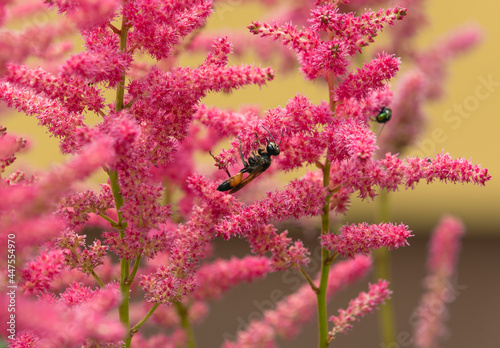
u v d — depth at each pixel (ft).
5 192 2.04
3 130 2.21
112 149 2.12
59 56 2.43
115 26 2.24
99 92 2.22
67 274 2.39
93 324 2.06
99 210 2.24
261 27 2.25
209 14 2.23
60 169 2.04
